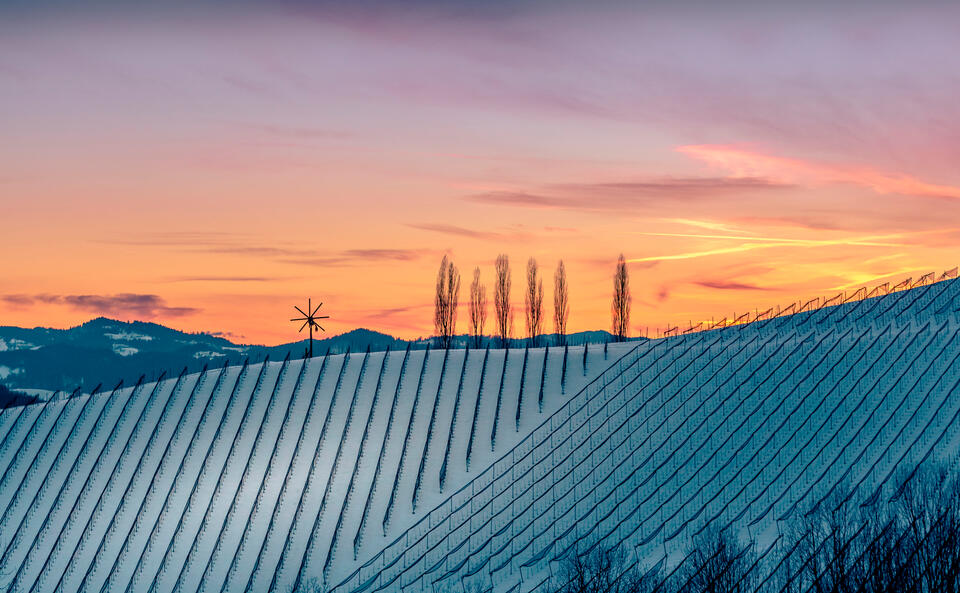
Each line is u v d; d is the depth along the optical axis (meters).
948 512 58.38
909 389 98.19
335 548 84.69
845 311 127.00
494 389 107.31
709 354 112.06
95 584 84.81
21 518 95.12
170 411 108.50
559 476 90.06
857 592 52.19
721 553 59.00
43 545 91.00
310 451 99.50
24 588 85.62
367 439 100.38
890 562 53.12
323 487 93.62
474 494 88.88
